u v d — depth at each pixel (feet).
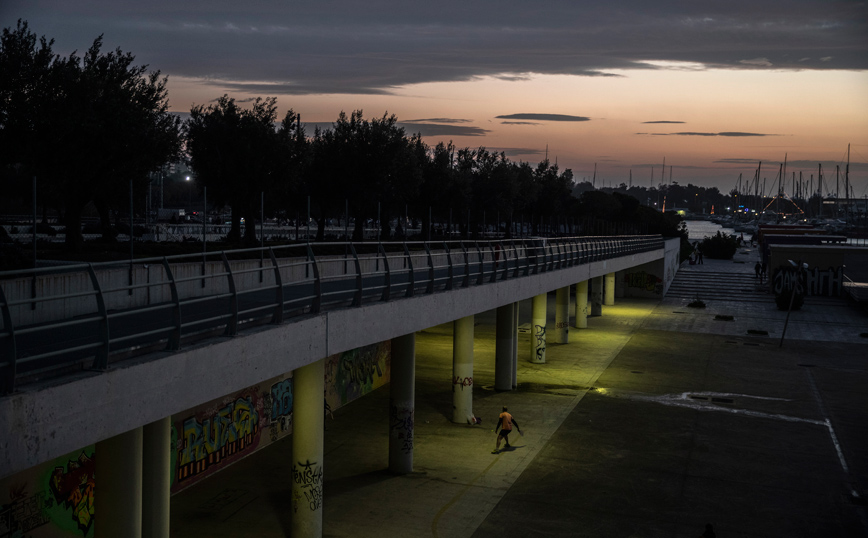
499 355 94.27
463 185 197.26
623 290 209.67
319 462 48.49
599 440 73.51
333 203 147.95
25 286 43.27
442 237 189.57
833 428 80.53
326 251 105.91
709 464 66.95
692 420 82.17
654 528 52.13
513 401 89.20
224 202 114.93
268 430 70.44
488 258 134.82
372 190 143.64
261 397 69.05
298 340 40.57
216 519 51.67
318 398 48.14
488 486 59.82
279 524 51.01
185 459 57.52
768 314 177.17
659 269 205.36
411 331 55.06
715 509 56.13
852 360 123.13
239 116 112.06
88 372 26.78
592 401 89.86
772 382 103.86
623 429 77.77
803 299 188.44
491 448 70.08
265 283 70.85
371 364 94.73
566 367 111.24
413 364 62.13
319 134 146.92
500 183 221.87
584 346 130.72
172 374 30.55
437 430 75.82
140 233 127.34
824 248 201.98
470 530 51.03
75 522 44.62
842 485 62.34
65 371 26.37
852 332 153.38
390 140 144.25
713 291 212.64
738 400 92.32
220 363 33.78
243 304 53.01
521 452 69.00
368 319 48.70
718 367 113.91
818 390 99.40
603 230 296.30
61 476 43.32
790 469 66.18
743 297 203.00
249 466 63.62
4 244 64.80
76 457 44.65
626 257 154.81
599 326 155.84
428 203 190.70
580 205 339.57
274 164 112.68
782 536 51.57
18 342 35.88
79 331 39.65
